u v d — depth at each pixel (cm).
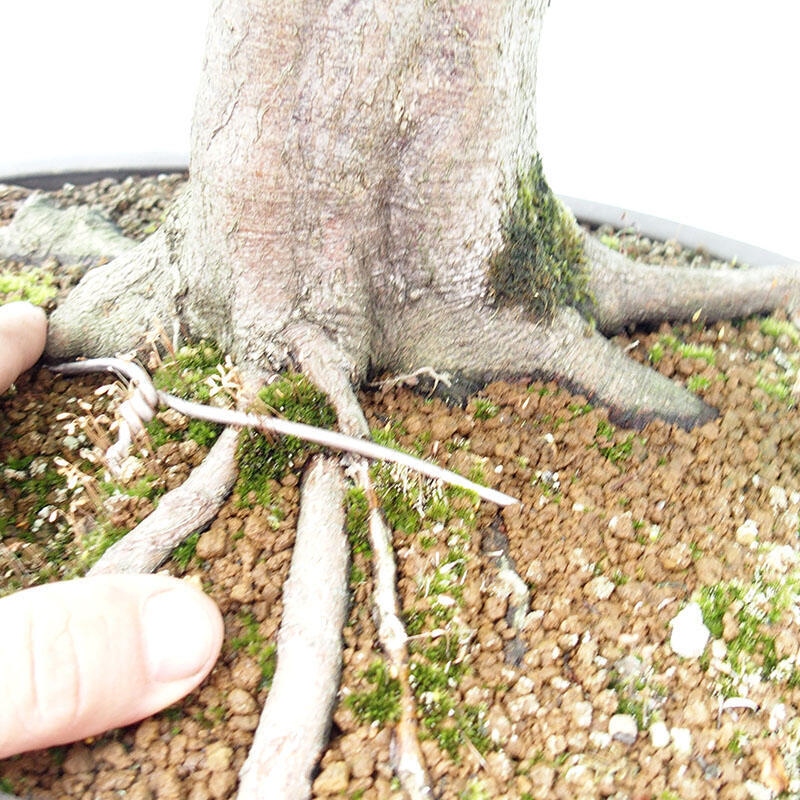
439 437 19
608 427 19
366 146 16
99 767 14
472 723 15
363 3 15
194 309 19
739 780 15
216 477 17
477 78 16
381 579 16
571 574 17
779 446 20
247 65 15
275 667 15
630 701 16
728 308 23
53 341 20
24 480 18
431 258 18
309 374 18
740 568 17
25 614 13
